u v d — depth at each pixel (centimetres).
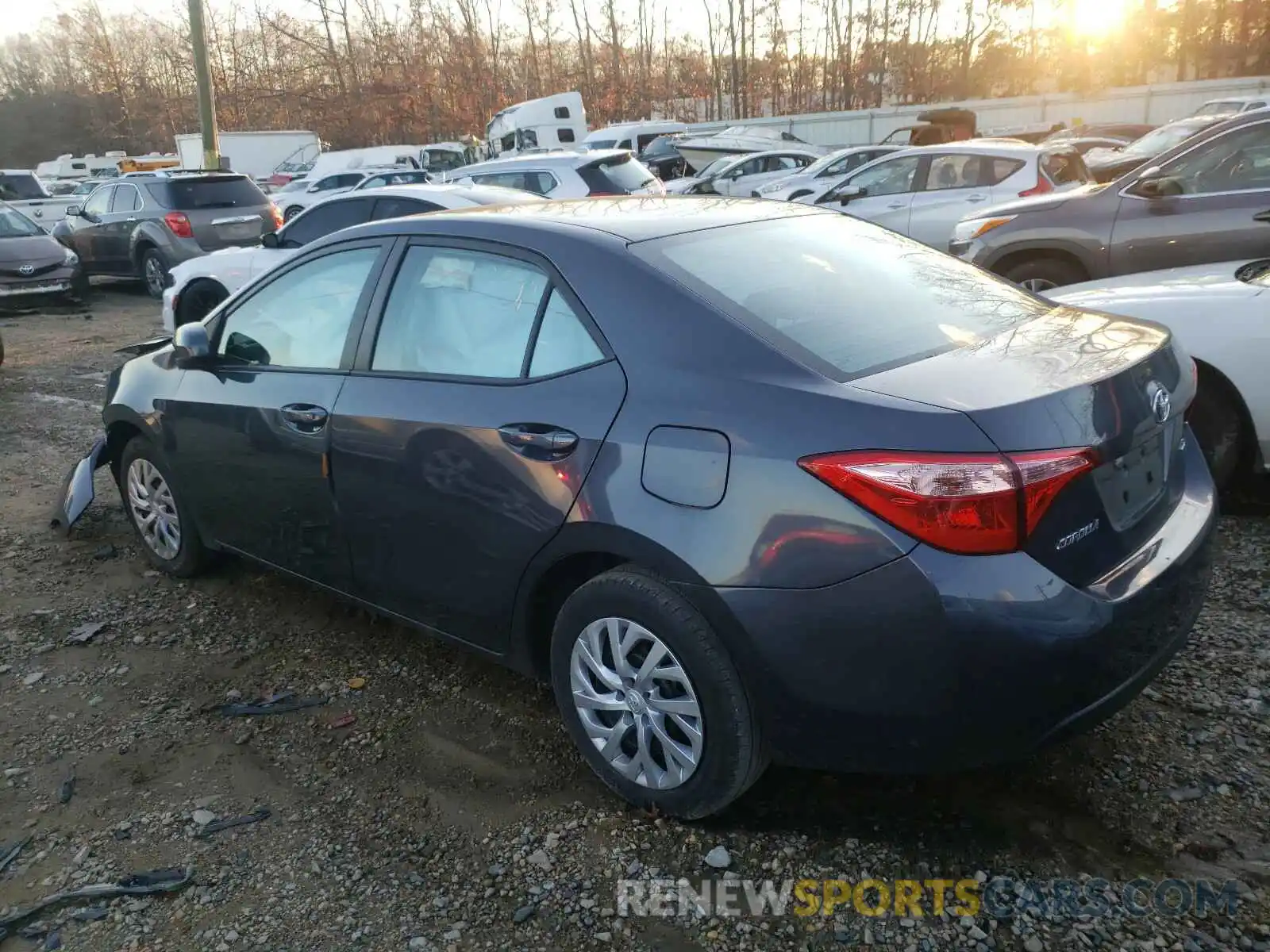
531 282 294
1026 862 252
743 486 237
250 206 1411
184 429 399
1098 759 288
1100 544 239
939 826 266
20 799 297
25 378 900
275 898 253
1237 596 378
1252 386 423
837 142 3216
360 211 857
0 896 258
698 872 255
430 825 278
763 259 297
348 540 339
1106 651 228
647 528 249
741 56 5172
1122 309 449
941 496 217
